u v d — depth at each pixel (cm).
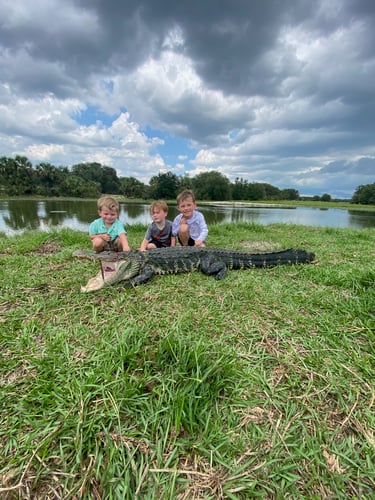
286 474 133
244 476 131
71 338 234
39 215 1994
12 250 544
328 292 332
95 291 329
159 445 142
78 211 2381
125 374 183
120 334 235
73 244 626
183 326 249
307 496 125
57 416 160
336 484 129
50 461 139
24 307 288
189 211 523
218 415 160
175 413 154
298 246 654
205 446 145
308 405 171
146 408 164
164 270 400
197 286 354
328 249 600
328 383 187
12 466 135
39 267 418
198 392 170
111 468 132
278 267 446
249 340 235
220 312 282
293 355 216
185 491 126
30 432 151
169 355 201
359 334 242
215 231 963
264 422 160
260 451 143
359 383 187
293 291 338
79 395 167
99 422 154
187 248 434
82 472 133
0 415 161
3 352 216
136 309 286
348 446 147
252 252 451
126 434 150
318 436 152
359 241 745
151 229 538
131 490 126
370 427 155
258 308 291
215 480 130
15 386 181
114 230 457
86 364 199
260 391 182
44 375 188
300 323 262
